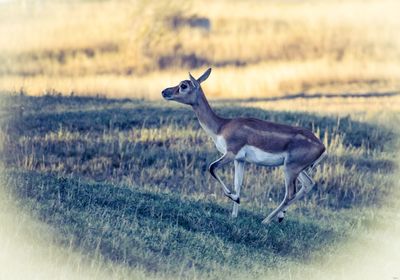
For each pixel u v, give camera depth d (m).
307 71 87.50
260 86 81.81
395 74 88.94
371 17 116.88
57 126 56.16
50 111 59.88
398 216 46.28
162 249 32.56
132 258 31.11
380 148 57.81
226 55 97.94
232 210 40.34
